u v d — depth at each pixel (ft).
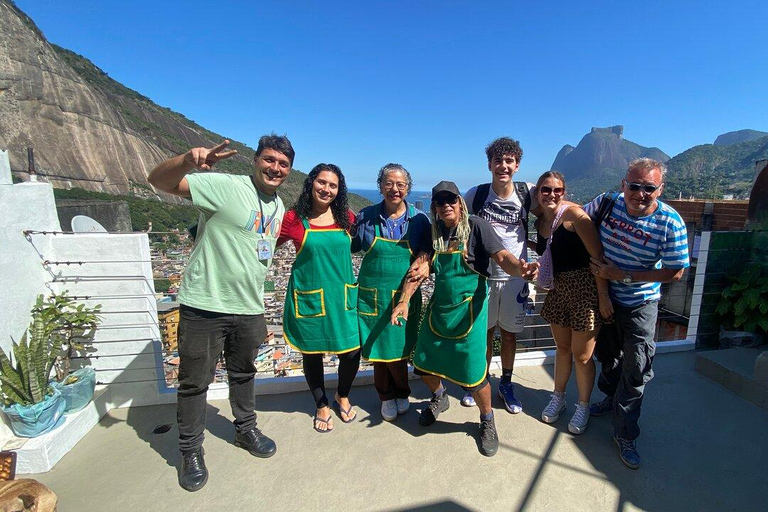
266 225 6.98
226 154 6.08
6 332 7.43
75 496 6.65
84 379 8.34
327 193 7.46
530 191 8.89
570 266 7.83
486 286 7.61
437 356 7.80
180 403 6.91
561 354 8.50
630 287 7.36
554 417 8.66
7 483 5.55
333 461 7.51
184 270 6.95
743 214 29.76
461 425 8.63
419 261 7.60
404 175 7.57
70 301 8.68
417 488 6.84
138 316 8.98
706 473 7.17
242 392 7.59
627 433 7.40
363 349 8.34
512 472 7.21
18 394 7.40
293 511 6.37
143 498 6.63
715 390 9.95
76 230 10.66
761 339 11.60
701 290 12.15
